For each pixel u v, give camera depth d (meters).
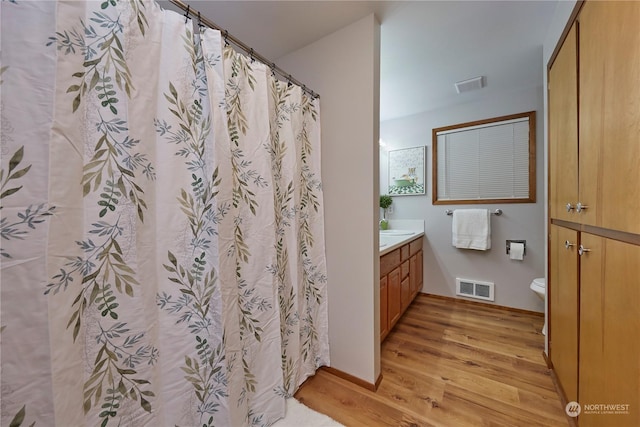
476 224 2.50
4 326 0.58
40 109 0.61
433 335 2.02
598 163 0.86
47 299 0.62
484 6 1.32
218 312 0.96
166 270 0.87
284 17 1.39
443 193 2.79
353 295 1.47
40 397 0.62
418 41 1.62
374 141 1.39
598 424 0.87
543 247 2.30
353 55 1.43
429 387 1.42
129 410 0.78
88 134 0.69
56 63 0.62
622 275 0.73
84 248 0.69
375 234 1.42
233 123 1.07
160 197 0.85
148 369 0.82
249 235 1.14
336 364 1.55
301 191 1.48
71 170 0.65
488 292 2.55
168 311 0.87
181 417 0.91
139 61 0.79
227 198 0.99
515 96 2.38
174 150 0.88
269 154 1.20
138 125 0.79
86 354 0.69
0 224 0.57
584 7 0.98
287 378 1.35
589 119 0.93
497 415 1.22
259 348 1.17
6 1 0.57
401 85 2.24
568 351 1.17
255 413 1.15
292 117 1.40
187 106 0.91
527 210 2.36
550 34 1.46
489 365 1.61
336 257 1.53
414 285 2.54
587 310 0.96
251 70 1.16
